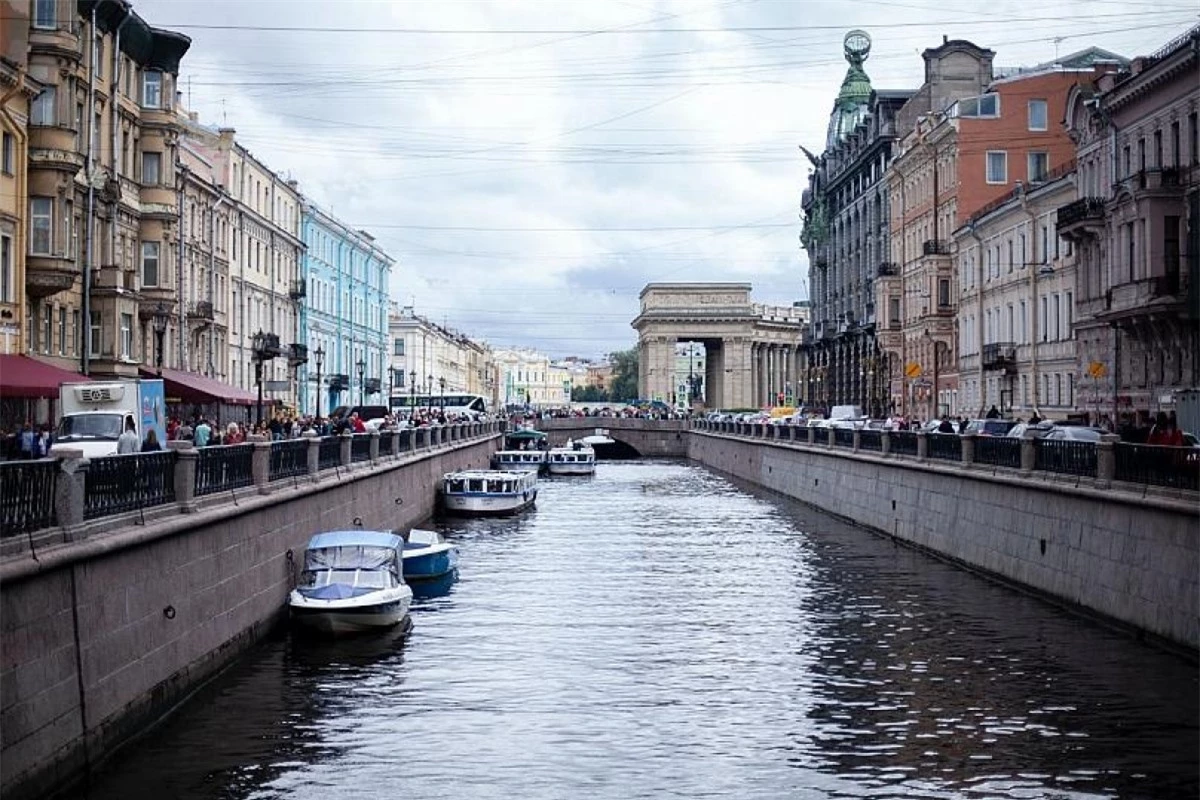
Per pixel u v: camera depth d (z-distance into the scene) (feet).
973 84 298.35
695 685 80.69
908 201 288.71
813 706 75.46
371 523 140.46
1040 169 245.86
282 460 102.06
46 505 57.47
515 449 338.34
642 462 388.98
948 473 135.23
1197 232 143.13
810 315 433.07
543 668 85.46
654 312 532.73
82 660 59.36
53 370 120.67
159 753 65.00
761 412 387.55
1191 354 151.74
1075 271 186.70
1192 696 75.46
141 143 169.99
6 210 128.77
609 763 64.44
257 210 241.35
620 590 119.34
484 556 146.20
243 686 79.10
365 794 59.52
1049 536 107.76
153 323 171.73
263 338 212.02
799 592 117.29
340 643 92.12
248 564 88.69
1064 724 70.54
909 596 113.70
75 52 139.44
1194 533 81.46
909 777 62.13
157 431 120.26
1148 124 162.50
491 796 59.47
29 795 53.16
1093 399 178.29
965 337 244.22
